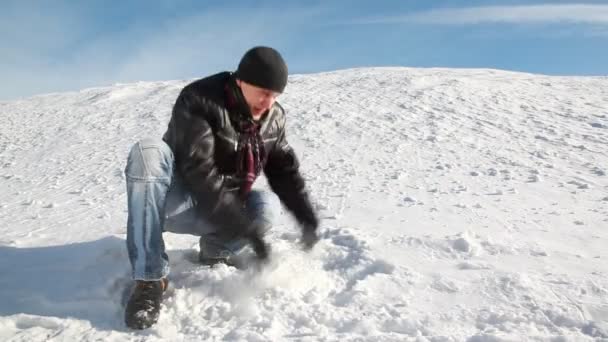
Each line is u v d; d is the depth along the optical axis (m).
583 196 3.65
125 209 3.67
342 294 2.00
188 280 2.09
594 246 2.54
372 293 2.00
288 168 2.21
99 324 1.85
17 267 2.37
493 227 2.89
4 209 3.93
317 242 2.35
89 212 3.62
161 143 1.84
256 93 1.85
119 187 4.55
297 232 2.70
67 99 13.81
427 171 4.58
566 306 1.83
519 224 2.95
